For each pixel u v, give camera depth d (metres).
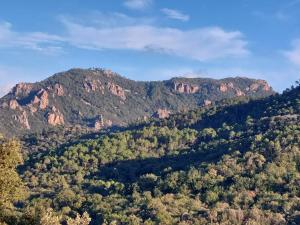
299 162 144.12
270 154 151.62
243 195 128.25
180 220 116.38
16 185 40.47
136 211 125.94
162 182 147.62
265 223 109.00
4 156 39.44
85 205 136.50
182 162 177.12
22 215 42.69
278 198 123.56
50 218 42.66
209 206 127.06
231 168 146.62
